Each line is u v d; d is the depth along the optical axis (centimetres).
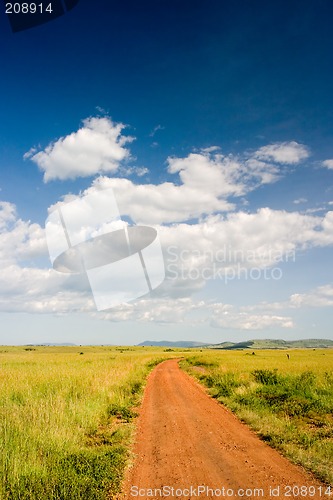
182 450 791
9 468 609
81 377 1816
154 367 3797
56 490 550
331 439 859
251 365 3225
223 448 802
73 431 873
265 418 1059
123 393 1572
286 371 2320
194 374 2800
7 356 6644
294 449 757
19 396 1283
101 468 644
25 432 773
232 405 1316
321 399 1311
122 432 920
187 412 1242
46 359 5100
